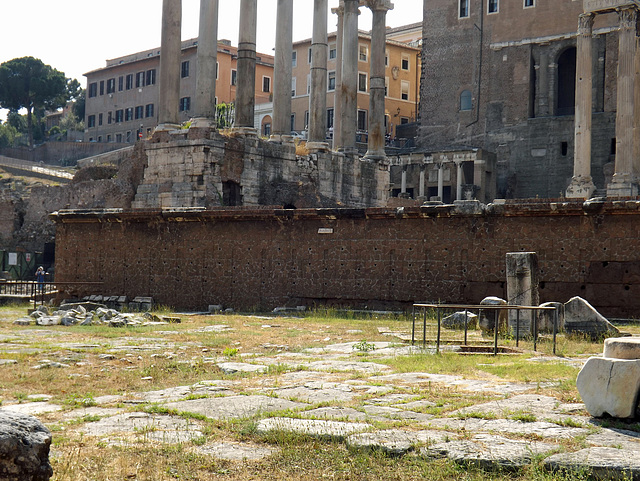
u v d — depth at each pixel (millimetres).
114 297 35469
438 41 93188
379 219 30859
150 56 111500
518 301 22594
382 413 10633
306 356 17406
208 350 18750
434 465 8320
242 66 49969
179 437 9539
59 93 134250
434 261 29797
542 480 7766
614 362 10055
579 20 64750
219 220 33906
